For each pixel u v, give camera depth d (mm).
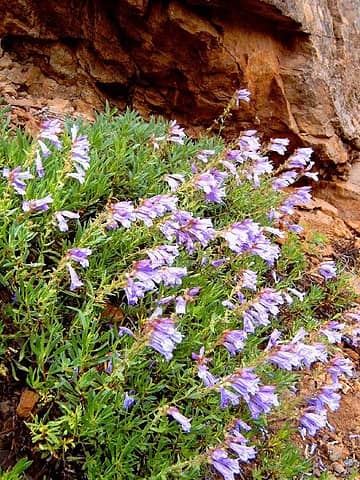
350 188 1205
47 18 1056
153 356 559
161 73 1109
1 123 787
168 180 615
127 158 762
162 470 457
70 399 481
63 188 641
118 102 1170
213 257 708
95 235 569
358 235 1146
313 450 651
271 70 1109
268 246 617
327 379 644
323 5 1223
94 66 1125
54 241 600
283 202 836
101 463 489
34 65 1092
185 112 1159
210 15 1037
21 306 518
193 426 520
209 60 1068
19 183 514
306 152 801
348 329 584
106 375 513
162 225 567
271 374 595
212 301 631
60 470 492
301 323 758
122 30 1077
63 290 562
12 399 516
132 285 477
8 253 542
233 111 1130
